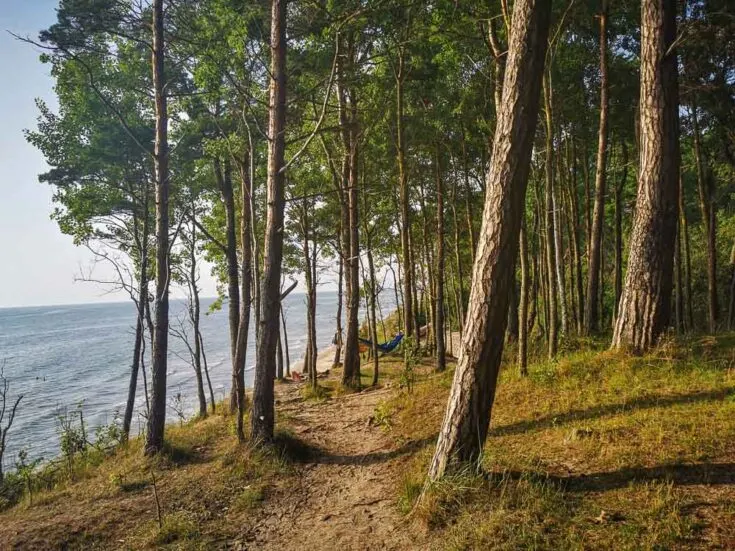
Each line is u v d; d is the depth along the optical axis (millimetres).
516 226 5070
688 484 4406
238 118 11578
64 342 63469
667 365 7578
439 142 15727
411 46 12172
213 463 8547
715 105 14078
